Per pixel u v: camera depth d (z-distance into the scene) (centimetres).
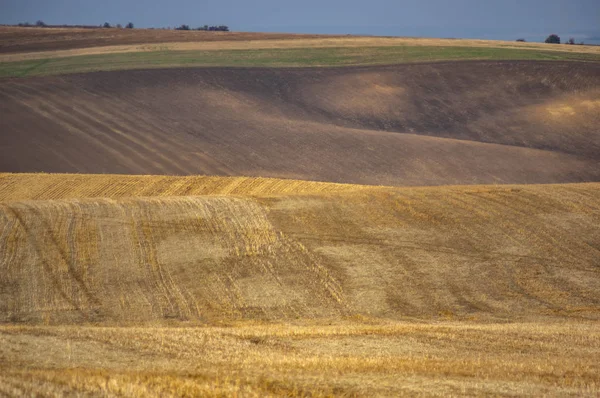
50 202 6894
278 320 4519
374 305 4812
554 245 5866
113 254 5559
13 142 12006
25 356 2959
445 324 4319
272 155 12244
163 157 11775
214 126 13650
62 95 14625
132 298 4841
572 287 5134
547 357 3228
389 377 2588
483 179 11725
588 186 7512
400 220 6419
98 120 13450
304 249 5734
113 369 2745
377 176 11538
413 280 5219
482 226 6269
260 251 5684
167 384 2362
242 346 3309
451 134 14612
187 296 4897
